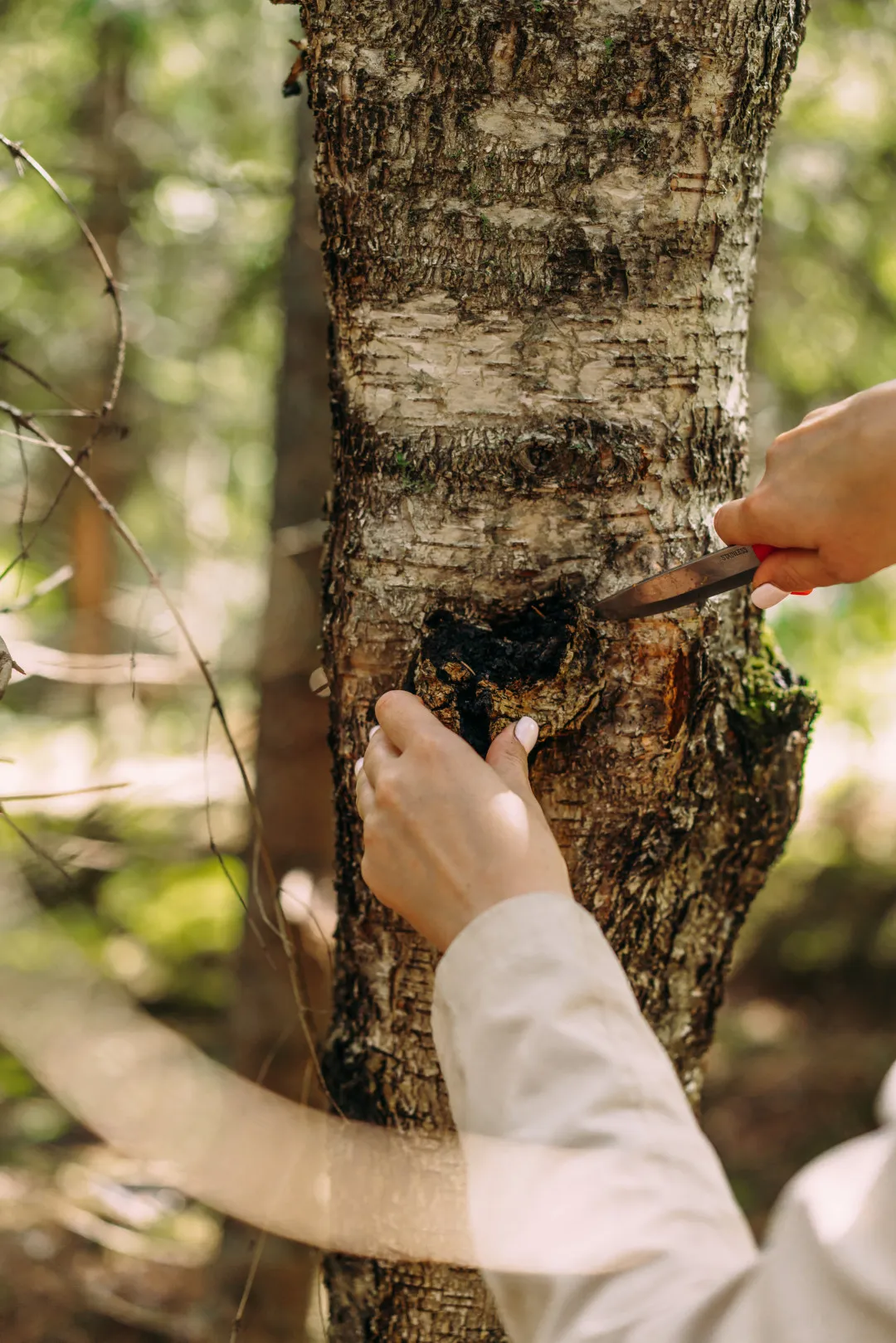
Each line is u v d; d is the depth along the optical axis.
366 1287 0.98
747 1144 2.99
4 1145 2.52
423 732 0.75
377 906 0.95
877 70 2.62
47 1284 2.04
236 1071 2.07
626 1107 0.64
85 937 3.26
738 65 0.87
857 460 0.72
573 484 0.88
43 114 3.01
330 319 0.94
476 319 0.88
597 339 0.88
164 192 2.84
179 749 3.47
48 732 3.88
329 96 0.88
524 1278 0.63
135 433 3.98
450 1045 0.68
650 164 0.87
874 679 2.60
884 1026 3.50
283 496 2.22
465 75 0.86
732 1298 0.58
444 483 0.89
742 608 0.97
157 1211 2.29
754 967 3.80
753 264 0.94
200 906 3.68
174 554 4.28
